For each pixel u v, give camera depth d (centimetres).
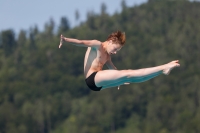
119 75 3297
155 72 3231
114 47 3466
